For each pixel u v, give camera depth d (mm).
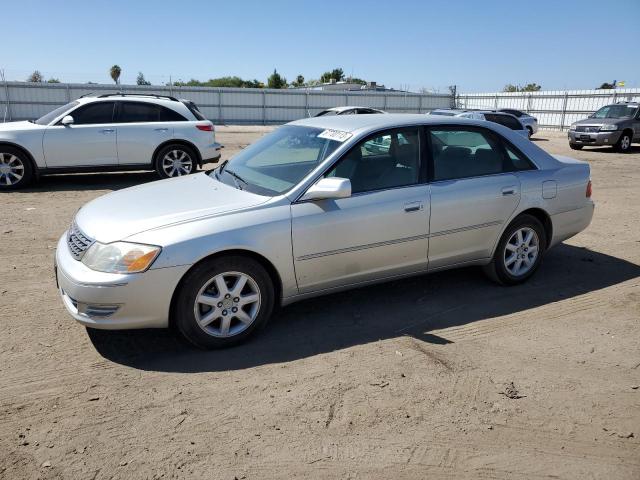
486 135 4902
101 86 33594
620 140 19875
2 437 2826
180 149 10656
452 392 3346
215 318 3756
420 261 4508
